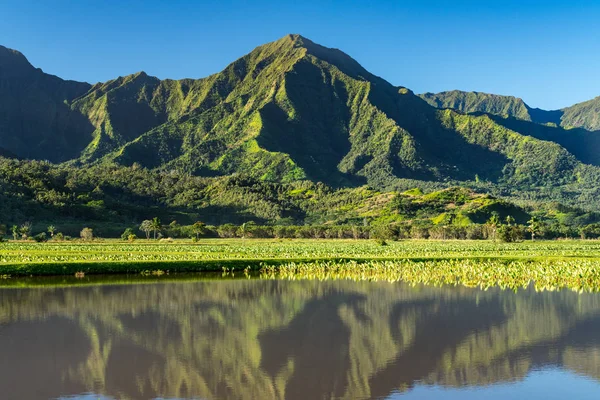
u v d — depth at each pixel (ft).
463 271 256.73
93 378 112.27
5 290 220.84
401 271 269.64
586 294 208.23
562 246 488.85
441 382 108.99
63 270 268.41
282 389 105.70
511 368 117.70
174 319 165.99
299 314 173.27
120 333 148.36
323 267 282.36
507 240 576.20
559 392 103.91
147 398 101.86
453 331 149.79
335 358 124.77
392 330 150.92
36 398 101.96
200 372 115.55
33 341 140.15
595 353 128.47
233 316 169.78
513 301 193.67
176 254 355.15
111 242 549.95
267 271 288.30
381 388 105.70
